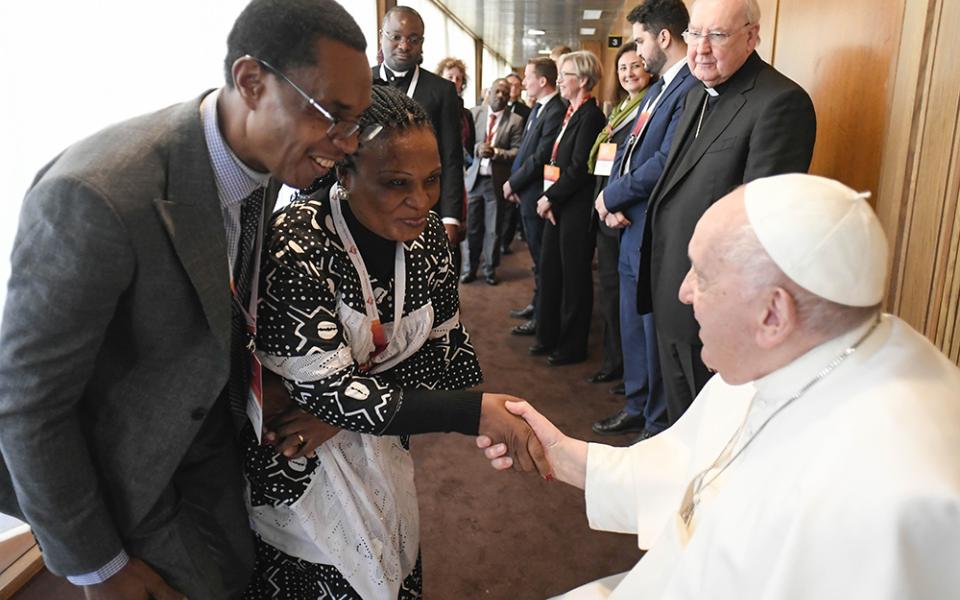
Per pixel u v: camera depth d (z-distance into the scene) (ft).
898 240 5.97
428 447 8.82
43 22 5.15
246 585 3.72
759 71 6.29
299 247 3.23
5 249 5.05
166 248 2.73
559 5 30.53
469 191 16.40
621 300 9.04
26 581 5.99
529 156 12.89
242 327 3.33
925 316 5.66
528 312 14.14
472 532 7.09
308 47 2.61
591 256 11.29
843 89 6.97
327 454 3.62
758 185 2.75
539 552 6.77
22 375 2.60
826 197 2.58
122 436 3.00
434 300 3.94
